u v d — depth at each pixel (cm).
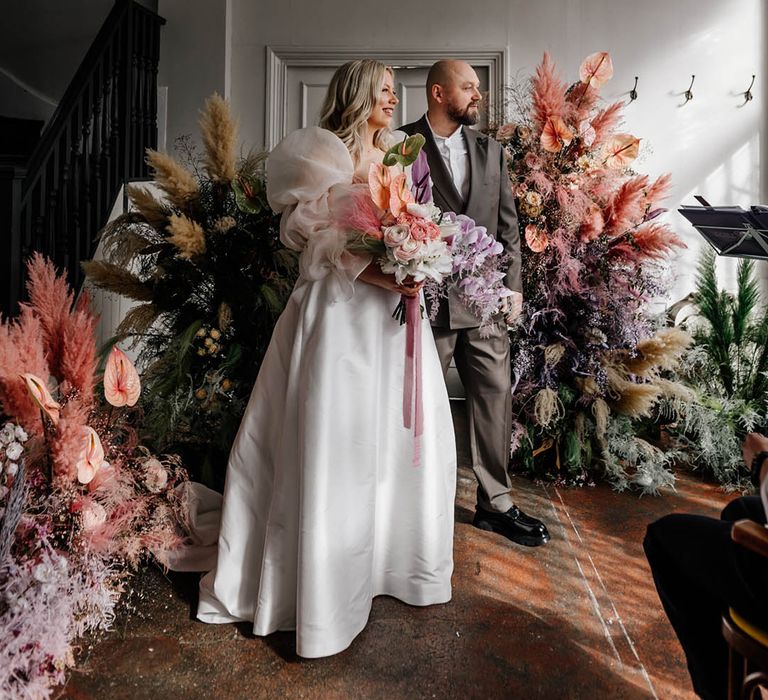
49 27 564
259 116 521
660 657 186
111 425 227
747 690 117
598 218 329
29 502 183
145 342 303
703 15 507
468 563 241
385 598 213
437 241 179
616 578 233
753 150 508
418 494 206
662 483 325
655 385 344
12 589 158
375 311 194
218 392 273
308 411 183
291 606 193
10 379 183
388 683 172
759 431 349
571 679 175
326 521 182
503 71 511
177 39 515
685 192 511
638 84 511
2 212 318
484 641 192
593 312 330
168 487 234
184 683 171
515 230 258
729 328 378
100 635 192
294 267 282
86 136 386
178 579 227
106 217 409
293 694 167
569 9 510
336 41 518
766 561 113
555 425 336
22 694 151
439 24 515
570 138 327
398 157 177
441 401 212
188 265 283
